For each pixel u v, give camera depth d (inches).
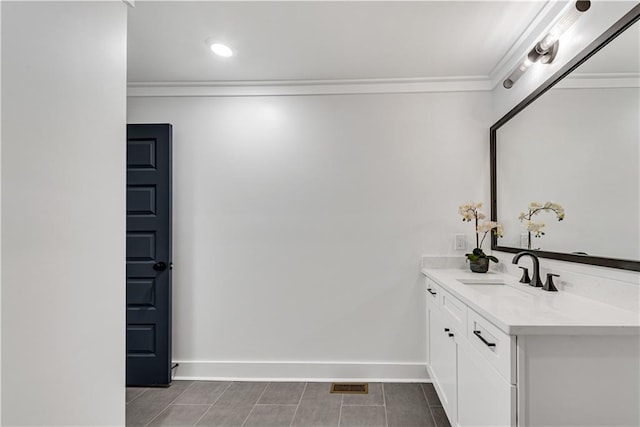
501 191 96.0
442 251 104.3
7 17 21.3
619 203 52.3
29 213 22.7
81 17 27.6
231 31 80.5
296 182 108.0
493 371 49.8
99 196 29.6
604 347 43.9
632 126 50.1
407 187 105.5
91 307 28.4
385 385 101.0
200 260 109.0
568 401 43.8
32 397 22.9
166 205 104.5
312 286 106.9
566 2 65.6
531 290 68.2
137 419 84.0
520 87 86.3
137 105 111.0
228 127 109.7
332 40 84.3
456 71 100.0
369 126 106.8
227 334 108.0
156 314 103.7
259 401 92.4
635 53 49.8
